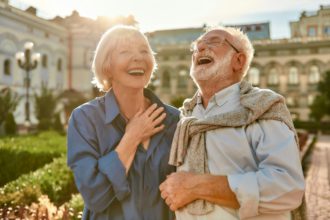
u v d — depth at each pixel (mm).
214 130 1491
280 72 43094
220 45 1586
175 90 45312
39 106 21984
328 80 35125
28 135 15508
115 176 1446
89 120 1584
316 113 34844
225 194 1376
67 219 3309
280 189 1318
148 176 1578
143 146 1606
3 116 18391
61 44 38062
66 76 39000
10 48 30594
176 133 1578
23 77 31844
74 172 1504
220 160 1456
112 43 1617
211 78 1587
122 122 1617
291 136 1411
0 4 29188
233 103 1540
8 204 3949
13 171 7258
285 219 1451
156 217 1576
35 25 33406
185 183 1424
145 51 1636
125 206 1525
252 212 1346
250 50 1675
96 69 1687
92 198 1462
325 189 8125
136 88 1605
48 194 4891
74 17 40438
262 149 1406
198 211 1436
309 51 42156
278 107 1454
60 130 21188
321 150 17516
